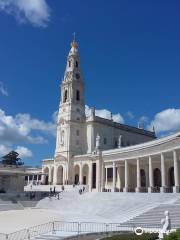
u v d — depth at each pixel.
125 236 25.23
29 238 29.45
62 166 97.88
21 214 53.09
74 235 29.92
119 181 81.31
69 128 98.69
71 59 106.69
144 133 116.94
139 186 66.00
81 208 59.25
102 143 99.88
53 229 32.88
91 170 86.69
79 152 98.38
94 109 101.00
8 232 33.88
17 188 84.12
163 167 58.50
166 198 48.06
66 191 76.31
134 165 79.50
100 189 80.50
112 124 105.00
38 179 109.44
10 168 83.38
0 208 60.38
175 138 53.75
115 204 52.91
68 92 103.19
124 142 107.88
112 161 77.25
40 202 69.38
